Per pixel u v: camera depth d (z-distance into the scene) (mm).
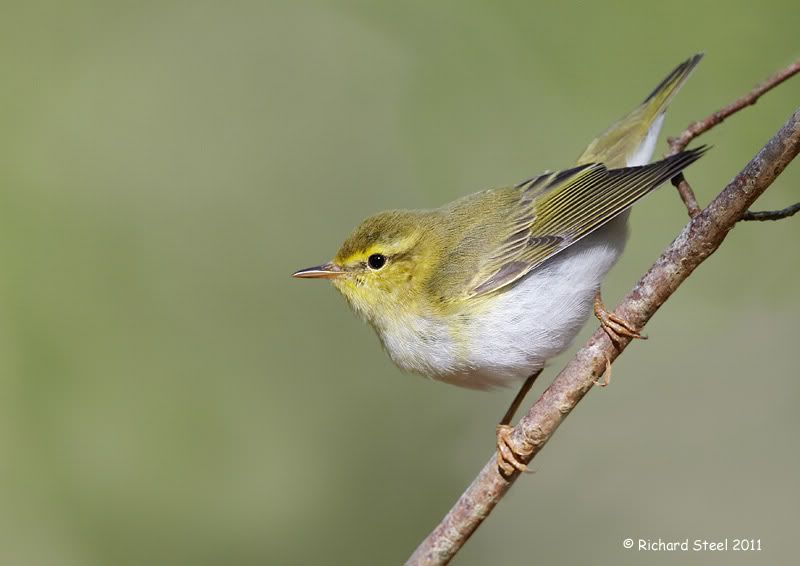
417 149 13203
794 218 12250
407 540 11680
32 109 12969
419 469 12102
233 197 13156
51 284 11742
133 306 12188
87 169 12875
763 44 11734
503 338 8469
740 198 6531
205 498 11586
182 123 13500
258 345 12539
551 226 8578
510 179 12578
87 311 11812
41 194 12352
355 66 13836
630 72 12172
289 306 12789
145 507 11289
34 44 13422
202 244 12914
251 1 14312
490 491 7664
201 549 11430
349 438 12195
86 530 11039
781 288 12234
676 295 12523
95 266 12172
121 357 11789
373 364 12562
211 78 13914
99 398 11484
